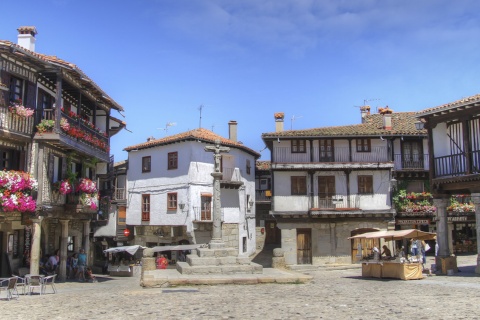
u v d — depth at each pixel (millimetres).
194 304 12859
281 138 32688
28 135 20047
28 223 20922
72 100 25219
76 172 25203
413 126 35250
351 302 13039
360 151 33281
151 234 35812
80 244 28000
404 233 20297
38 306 13117
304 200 32844
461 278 19578
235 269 19031
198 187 33812
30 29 22906
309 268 31172
